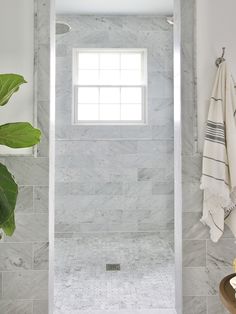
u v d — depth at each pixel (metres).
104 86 4.98
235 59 2.22
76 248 4.22
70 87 4.84
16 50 2.19
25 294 2.15
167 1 4.48
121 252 4.05
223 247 2.20
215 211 2.11
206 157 2.11
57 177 4.84
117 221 4.86
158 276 3.24
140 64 5.01
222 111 2.13
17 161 2.16
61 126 4.84
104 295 2.80
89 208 4.85
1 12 2.19
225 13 2.23
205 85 2.21
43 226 2.16
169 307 2.56
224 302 1.21
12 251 2.15
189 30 2.23
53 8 2.31
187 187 2.20
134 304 2.63
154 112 4.91
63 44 4.84
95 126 4.87
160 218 4.89
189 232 2.19
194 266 2.19
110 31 4.90
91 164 4.86
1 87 1.39
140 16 4.91
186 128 2.22
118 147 4.88
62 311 2.50
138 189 4.89
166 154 4.90
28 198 2.16
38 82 2.19
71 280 3.14
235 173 2.05
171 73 4.92
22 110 2.18
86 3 4.50
